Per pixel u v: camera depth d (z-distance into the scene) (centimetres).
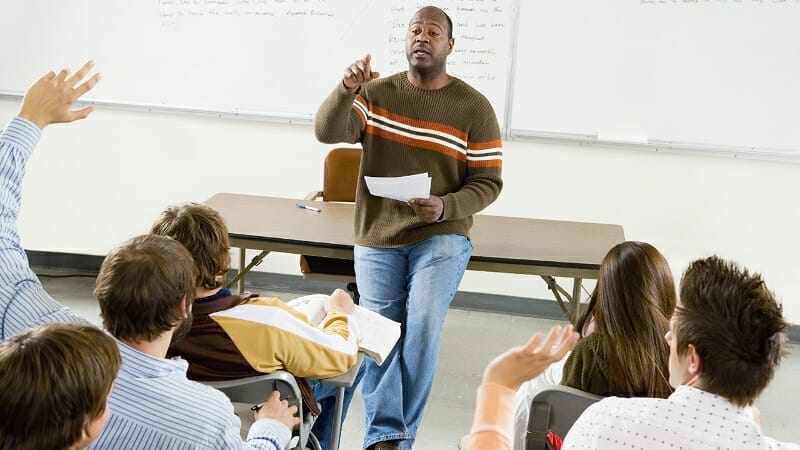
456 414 323
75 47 416
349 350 204
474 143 288
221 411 150
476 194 283
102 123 425
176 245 155
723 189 390
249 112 414
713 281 122
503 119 396
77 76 188
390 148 286
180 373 151
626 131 388
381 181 264
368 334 229
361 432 307
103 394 110
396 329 234
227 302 188
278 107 411
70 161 433
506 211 410
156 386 146
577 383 173
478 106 285
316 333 195
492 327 405
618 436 120
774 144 380
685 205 395
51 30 414
